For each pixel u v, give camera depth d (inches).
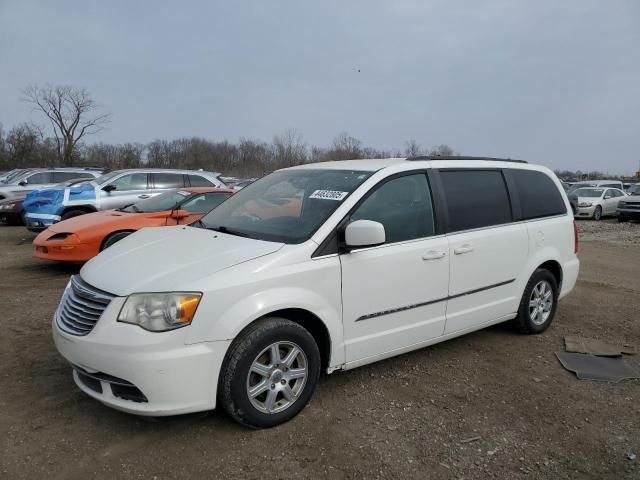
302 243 135.0
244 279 122.8
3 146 2516.0
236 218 162.7
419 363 175.2
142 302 116.5
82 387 126.5
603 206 938.7
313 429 130.0
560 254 211.5
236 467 114.0
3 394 143.9
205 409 120.3
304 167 181.9
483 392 154.9
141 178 462.9
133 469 112.2
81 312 124.9
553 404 148.9
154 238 155.9
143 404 116.0
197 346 117.0
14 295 251.3
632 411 146.3
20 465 112.2
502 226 186.1
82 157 2672.2
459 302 171.0
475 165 185.5
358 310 143.2
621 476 116.1
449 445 125.7
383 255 147.3
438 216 165.2
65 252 293.1
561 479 114.3
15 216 588.1
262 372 126.3
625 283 319.0
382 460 118.4
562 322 228.2
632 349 196.1
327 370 141.4
